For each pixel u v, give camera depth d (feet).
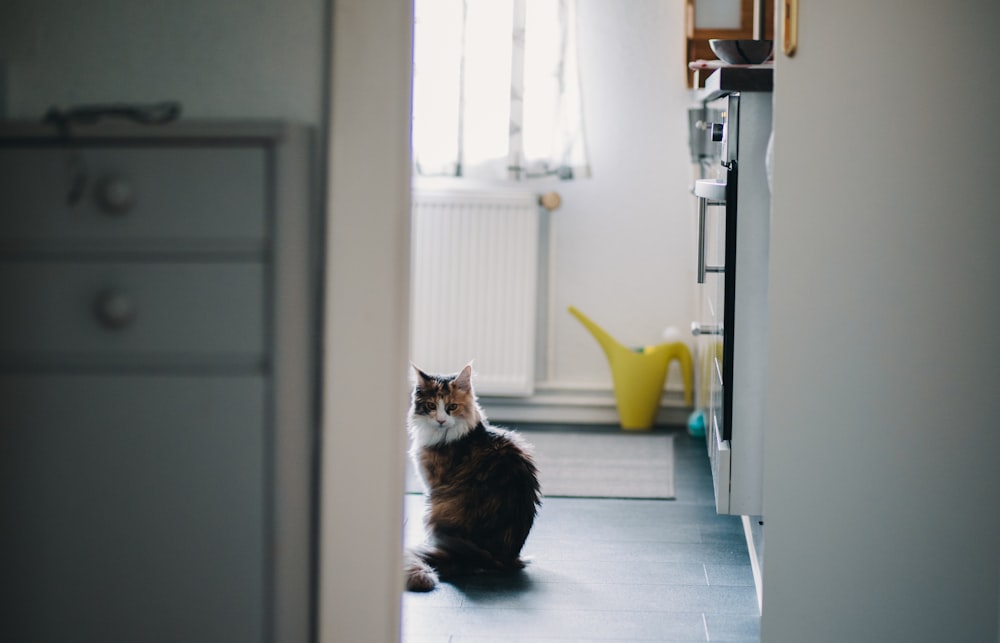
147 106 5.57
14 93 5.76
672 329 14.23
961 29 6.10
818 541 6.38
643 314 14.57
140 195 4.98
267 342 4.99
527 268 14.15
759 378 7.98
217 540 5.08
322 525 5.64
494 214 14.10
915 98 6.15
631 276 14.55
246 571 5.09
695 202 14.14
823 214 6.23
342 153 5.47
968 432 6.26
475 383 14.32
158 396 5.04
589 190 14.46
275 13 5.59
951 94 6.13
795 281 6.27
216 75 5.65
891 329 6.25
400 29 5.43
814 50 6.17
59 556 5.15
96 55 5.71
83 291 5.01
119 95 5.71
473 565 8.95
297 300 5.29
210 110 5.67
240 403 5.01
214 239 4.97
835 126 6.19
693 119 12.14
